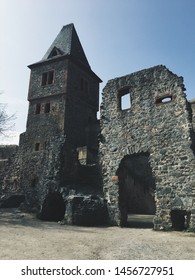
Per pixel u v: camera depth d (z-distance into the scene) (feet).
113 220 38.32
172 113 37.32
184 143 34.91
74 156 50.14
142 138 39.24
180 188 33.55
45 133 75.51
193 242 24.80
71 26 94.79
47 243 22.93
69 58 81.15
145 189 86.17
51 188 43.88
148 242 24.72
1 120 66.90
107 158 42.11
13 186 74.79
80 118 80.94
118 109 43.52
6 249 19.92
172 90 38.22
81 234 28.91
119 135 41.98
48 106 79.97
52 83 80.79
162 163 36.06
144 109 40.40
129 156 40.63
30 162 74.43
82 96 84.17
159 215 34.09
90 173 50.93
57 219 43.24
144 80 41.81
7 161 79.20
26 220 39.88
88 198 39.22
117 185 39.75
